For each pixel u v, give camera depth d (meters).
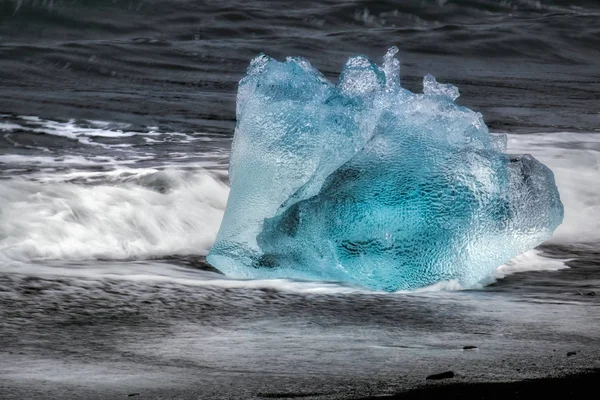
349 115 19.38
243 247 18.78
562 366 12.58
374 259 17.78
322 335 14.27
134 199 21.70
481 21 95.31
